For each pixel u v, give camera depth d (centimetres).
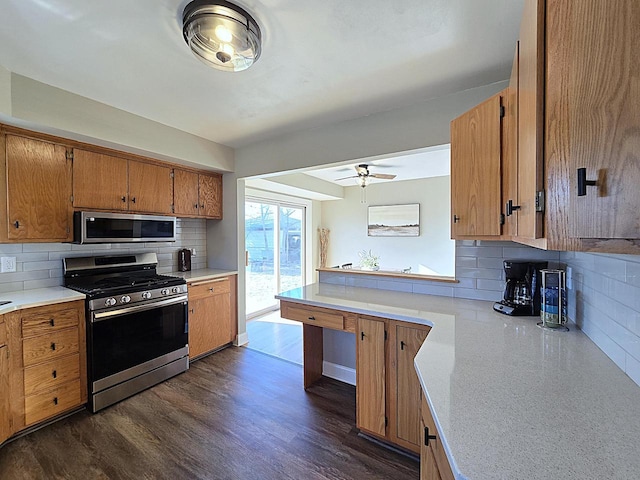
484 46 164
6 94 185
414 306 197
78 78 195
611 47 56
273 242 529
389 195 598
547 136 70
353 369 265
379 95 219
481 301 209
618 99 54
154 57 172
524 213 97
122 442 190
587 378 101
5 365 184
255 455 179
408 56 173
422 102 229
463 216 170
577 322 153
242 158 344
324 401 238
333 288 260
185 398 241
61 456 177
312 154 286
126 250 302
